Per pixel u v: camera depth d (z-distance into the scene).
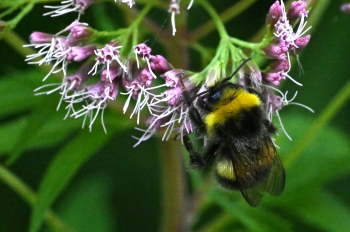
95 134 0.20
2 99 0.21
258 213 0.21
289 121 0.23
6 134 0.21
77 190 0.23
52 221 0.22
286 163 0.22
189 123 0.20
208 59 0.21
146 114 0.21
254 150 0.20
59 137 0.21
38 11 0.23
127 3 0.20
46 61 0.20
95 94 0.20
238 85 0.20
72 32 0.20
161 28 0.21
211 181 0.22
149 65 0.20
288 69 0.20
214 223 0.22
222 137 0.20
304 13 0.20
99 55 0.20
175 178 0.22
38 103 0.21
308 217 0.22
